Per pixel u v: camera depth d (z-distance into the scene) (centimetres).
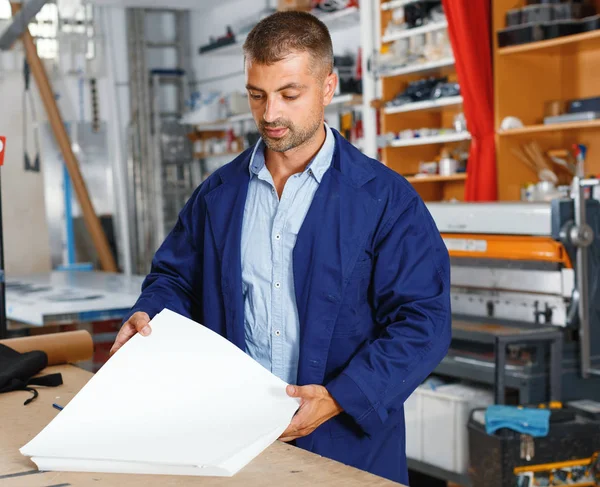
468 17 416
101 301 347
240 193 160
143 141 772
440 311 145
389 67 484
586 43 413
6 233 548
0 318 236
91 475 112
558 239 304
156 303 166
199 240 171
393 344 141
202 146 775
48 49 739
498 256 323
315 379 148
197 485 107
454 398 324
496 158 431
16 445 128
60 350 192
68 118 753
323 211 149
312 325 148
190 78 812
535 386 303
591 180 298
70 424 124
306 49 137
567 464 282
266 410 124
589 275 307
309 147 151
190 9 790
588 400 312
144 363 134
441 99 454
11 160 557
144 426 121
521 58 437
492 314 334
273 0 687
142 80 771
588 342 307
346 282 147
